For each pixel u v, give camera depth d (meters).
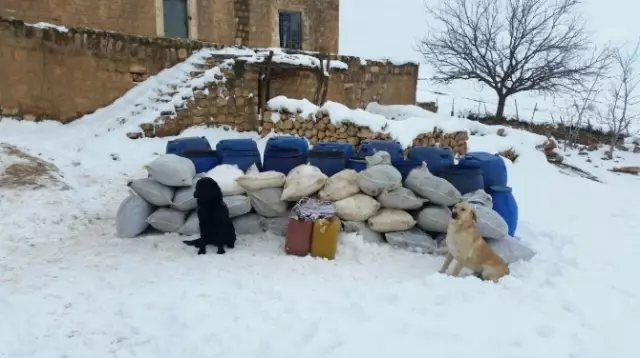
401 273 4.25
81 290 3.66
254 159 5.46
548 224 6.46
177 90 10.12
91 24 12.01
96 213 5.69
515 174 10.30
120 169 7.62
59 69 9.28
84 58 9.52
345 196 4.95
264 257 4.49
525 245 4.96
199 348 2.91
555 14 17.83
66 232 5.03
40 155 7.45
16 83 8.90
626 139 18.00
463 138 10.66
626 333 3.30
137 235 4.98
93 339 3.01
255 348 2.92
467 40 19.19
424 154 5.74
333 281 3.98
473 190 5.15
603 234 6.07
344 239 4.79
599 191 9.34
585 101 21.55
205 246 4.60
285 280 3.96
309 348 2.91
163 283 3.83
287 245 4.59
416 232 4.96
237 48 11.49
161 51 10.45
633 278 4.42
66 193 6.17
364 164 5.48
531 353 2.93
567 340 3.13
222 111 10.38
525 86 18.47
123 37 9.91
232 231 4.67
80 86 9.55
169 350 2.91
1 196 5.73
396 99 15.95
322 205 4.74
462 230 4.05
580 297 3.88
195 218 5.02
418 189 4.91
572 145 16.45
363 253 4.62
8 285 3.71
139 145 8.79
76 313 3.32
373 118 9.25
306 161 5.57
